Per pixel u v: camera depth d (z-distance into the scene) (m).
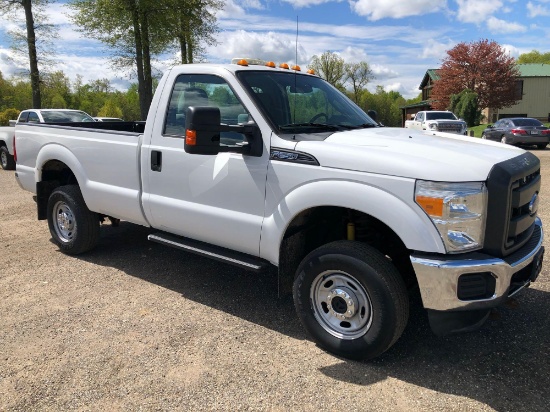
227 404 2.93
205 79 4.18
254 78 4.06
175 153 4.27
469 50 42.34
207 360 3.41
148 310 4.23
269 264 3.90
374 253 3.25
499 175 3.02
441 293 3.01
